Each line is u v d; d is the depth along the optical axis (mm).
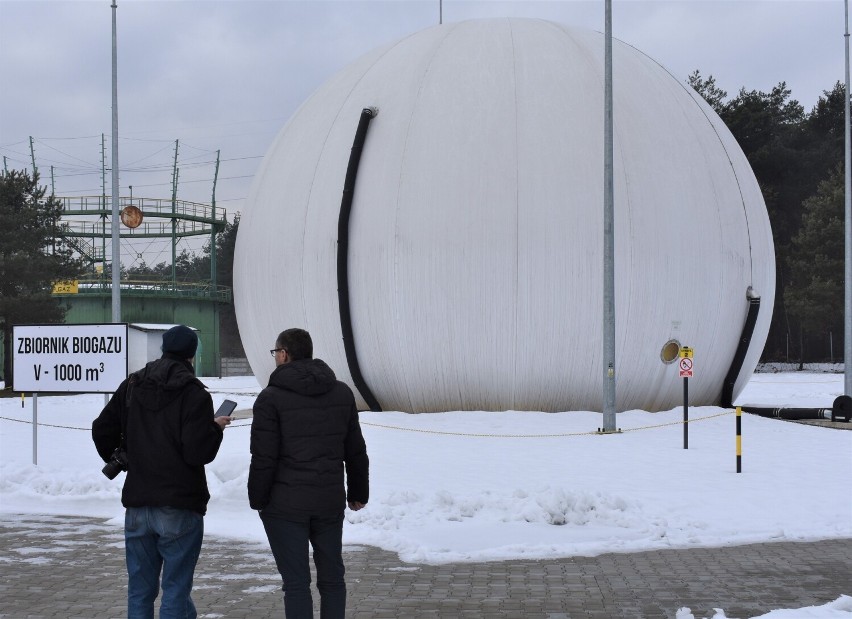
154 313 55719
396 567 9078
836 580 8500
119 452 6344
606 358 19438
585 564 9180
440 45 23844
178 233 59438
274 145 26188
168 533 6059
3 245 43156
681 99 24172
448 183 21438
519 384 21453
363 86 23984
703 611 7516
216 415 6312
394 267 21469
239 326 26047
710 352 22844
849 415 22984
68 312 54875
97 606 7742
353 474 6418
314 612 7660
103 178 60094
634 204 21516
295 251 23125
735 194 23484
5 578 8727
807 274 62000
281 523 6066
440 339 21375
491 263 21078
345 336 22094
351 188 22188
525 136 21641
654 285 21547
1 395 36938
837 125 74625
